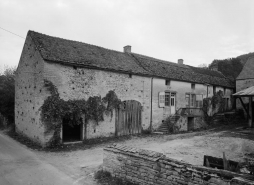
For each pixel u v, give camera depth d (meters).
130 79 16.64
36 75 12.81
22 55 15.69
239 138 13.31
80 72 13.48
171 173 5.29
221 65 43.09
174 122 18.69
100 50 17.45
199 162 8.67
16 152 10.71
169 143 13.10
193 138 14.44
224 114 24.05
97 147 12.15
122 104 15.91
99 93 14.45
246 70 26.12
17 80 17.00
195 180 4.81
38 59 12.62
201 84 23.92
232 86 28.59
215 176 4.48
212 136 14.83
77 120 12.98
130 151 6.41
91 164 8.77
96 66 14.08
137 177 6.09
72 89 13.05
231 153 10.16
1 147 11.77
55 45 13.98
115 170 6.80
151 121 18.23
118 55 18.64
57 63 12.44
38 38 13.78
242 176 4.26
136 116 17.03
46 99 11.95
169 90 20.11
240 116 24.92
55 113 11.97
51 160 9.38
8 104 19.77
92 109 13.83
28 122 14.00
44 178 7.18
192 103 22.83
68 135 15.24
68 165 8.63
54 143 11.98
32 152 10.77
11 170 7.96
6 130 18.08
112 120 15.18
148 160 5.80
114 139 14.47
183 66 26.88
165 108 19.75
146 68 18.81
